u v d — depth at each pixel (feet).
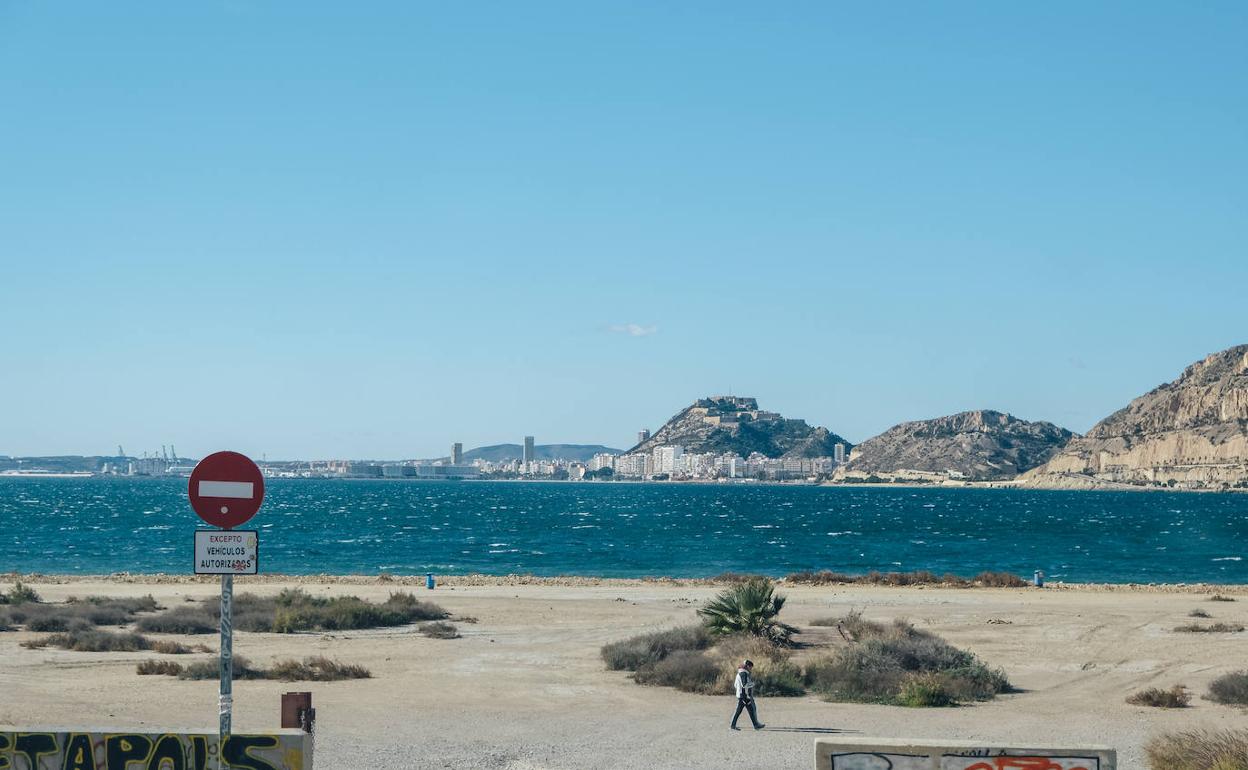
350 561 324.60
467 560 331.57
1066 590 217.97
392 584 226.79
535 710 83.56
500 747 66.54
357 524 545.85
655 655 109.60
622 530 512.63
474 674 105.19
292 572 287.89
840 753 34.40
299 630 141.69
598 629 145.38
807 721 78.84
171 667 100.94
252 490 35.58
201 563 35.19
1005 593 205.67
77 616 145.69
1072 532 527.81
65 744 35.42
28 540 409.08
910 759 34.06
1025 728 76.38
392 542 411.95
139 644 120.57
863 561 339.57
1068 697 94.94
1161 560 352.69
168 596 186.50
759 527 552.00
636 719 79.51
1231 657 122.31
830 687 94.89
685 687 95.81
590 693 93.66
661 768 60.80
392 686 96.12
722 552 373.20
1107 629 147.33
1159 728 76.84
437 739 69.21
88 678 97.19
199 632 137.90
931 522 626.64
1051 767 33.53
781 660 107.86
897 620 140.77
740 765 61.82
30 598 172.86
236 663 100.07
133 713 77.92
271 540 419.13
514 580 235.61
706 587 222.28
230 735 35.17
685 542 426.51
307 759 35.35
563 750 65.87
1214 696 92.99
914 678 93.50
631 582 233.76
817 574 236.02
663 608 172.14
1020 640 136.36
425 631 139.03
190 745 35.24
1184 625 150.20
